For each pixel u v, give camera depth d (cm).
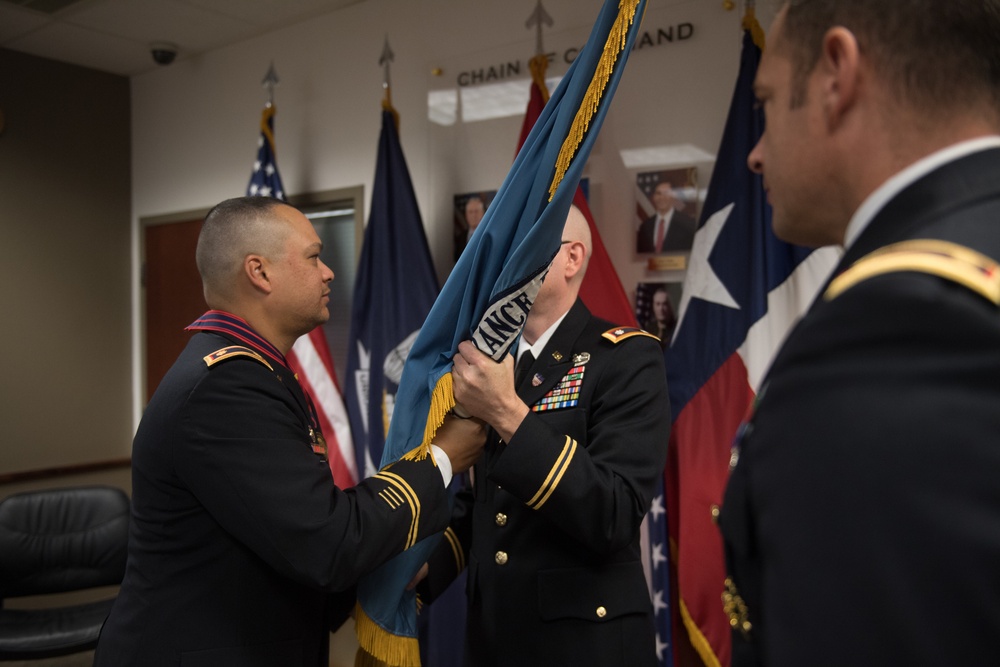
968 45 48
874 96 50
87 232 357
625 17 96
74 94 351
